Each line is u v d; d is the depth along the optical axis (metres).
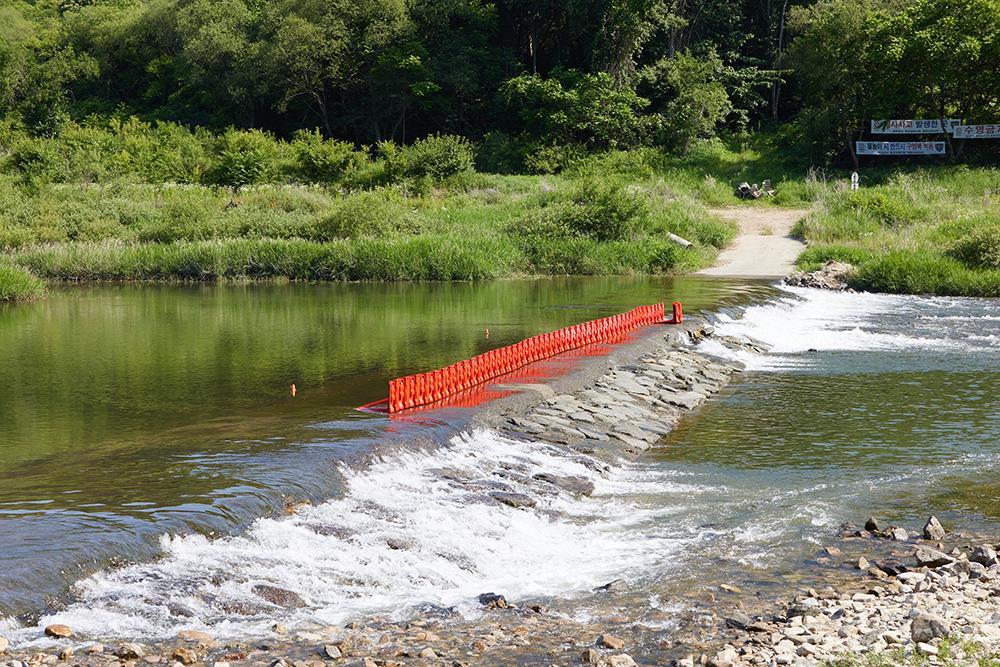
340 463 12.80
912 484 14.31
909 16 63.00
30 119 85.81
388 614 9.41
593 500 13.73
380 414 15.84
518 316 29.02
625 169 66.62
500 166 71.12
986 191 54.25
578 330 23.19
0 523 10.30
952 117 64.75
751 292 35.03
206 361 21.41
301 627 8.98
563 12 79.50
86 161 65.25
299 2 78.31
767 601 9.95
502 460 14.65
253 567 9.96
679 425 18.38
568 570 10.99
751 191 59.38
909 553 11.39
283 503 11.45
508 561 11.24
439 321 28.00
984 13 59.72
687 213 51.62
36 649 8.08
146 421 15.63
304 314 29.97
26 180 61.53
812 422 18.38
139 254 43.59
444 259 42.09
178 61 88.19
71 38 94.69
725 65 78.75
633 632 9.11
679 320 27.02
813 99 68.62
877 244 44.91
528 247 44.84
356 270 42.53
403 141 79.81
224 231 49.03
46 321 28.62
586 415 17.42
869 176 61.69
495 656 8.46
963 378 22.30
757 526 12.51
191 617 8.95
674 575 10.78
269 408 16.47
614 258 43.84
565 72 75.50
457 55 78.19
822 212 50.91
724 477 14.88
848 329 29.69
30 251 44.59
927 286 37.84
